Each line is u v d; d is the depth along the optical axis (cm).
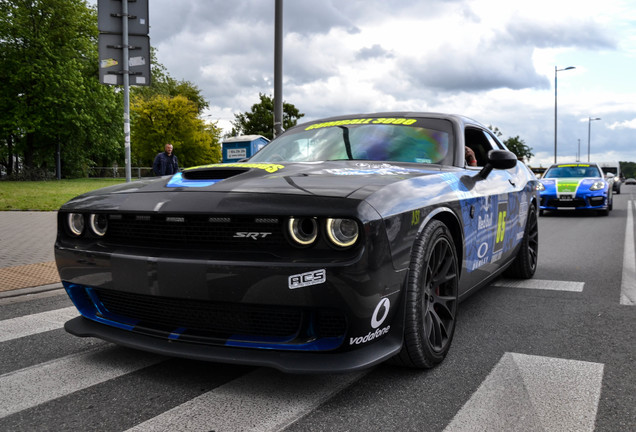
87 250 246
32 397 226
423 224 239
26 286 457
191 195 231
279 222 209
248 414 206
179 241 228
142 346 232
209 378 244
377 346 222
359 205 205
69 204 266
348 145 337
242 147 1565
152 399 222
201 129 4869
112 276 237
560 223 1106
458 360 268
